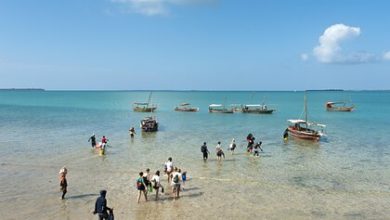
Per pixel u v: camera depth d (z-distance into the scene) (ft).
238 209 61.87
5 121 214.48
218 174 85.97
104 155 108.58
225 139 144.77
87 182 77.66
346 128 188.14
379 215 59.88
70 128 180.45
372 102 510.99
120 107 389.19
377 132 169.99
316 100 606.55
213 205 63.72
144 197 67.56
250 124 206.59
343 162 101.04
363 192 72.43
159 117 256.11
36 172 86.17
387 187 76.18
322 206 63.98
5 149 117.50
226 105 442.50
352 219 58.08
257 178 82.53
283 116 267.18
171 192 70.85
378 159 105.29
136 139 143.84
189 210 61.11
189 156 108.06
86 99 638.94
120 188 73.41
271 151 118.42
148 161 100.27
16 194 68.90
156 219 57.11
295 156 109.60
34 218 57.11
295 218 58.13
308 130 153.48
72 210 60.75
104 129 177.58
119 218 57.41
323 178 83.15
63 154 109.60
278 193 71.15
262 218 57.93
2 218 56.85
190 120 232.53
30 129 173.99
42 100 578.25
